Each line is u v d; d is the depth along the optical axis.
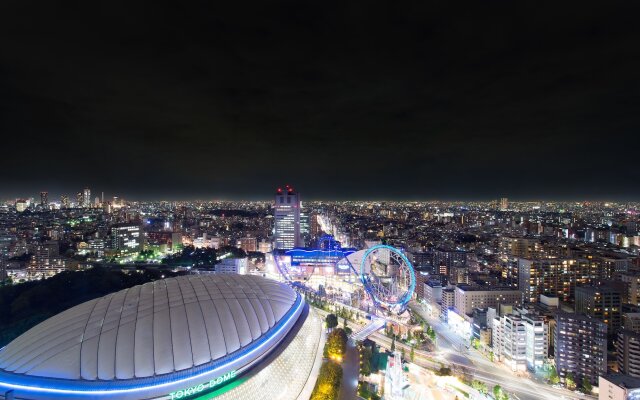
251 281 194.00
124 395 123.31
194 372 134.50
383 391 194.25
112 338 135.50
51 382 123.88
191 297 161.62
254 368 149.38
